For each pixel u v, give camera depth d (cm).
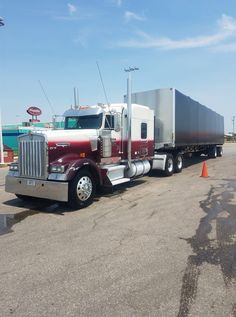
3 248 577
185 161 2406
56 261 515
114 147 1091
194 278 449
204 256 529
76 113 1085
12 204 939
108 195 1057
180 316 357
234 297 397
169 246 577
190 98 1814
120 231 669
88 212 836
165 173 1519
